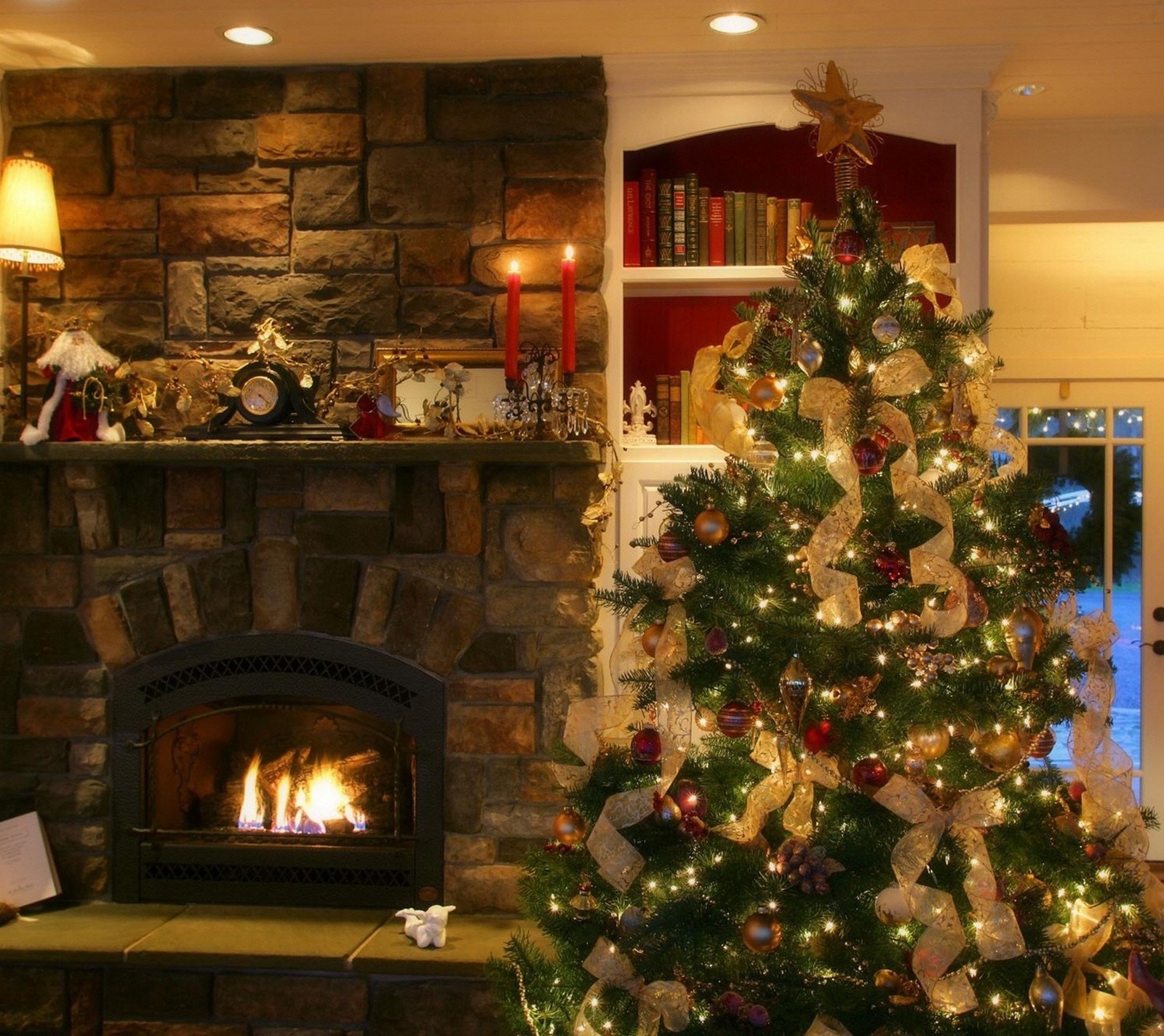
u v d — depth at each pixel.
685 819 2.08
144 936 2.79
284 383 2.94
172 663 3.04
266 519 3.03
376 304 3.07
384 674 2.99
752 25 2.85
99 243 3.13
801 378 2.13
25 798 3.04
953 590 1.91
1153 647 4.37
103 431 2.95
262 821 3.09
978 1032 1.85
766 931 1.87
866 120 2.18
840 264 2.09
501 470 2.95
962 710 1.92
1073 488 4.41
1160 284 4.35
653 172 3.17
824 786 2.04
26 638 3.05
